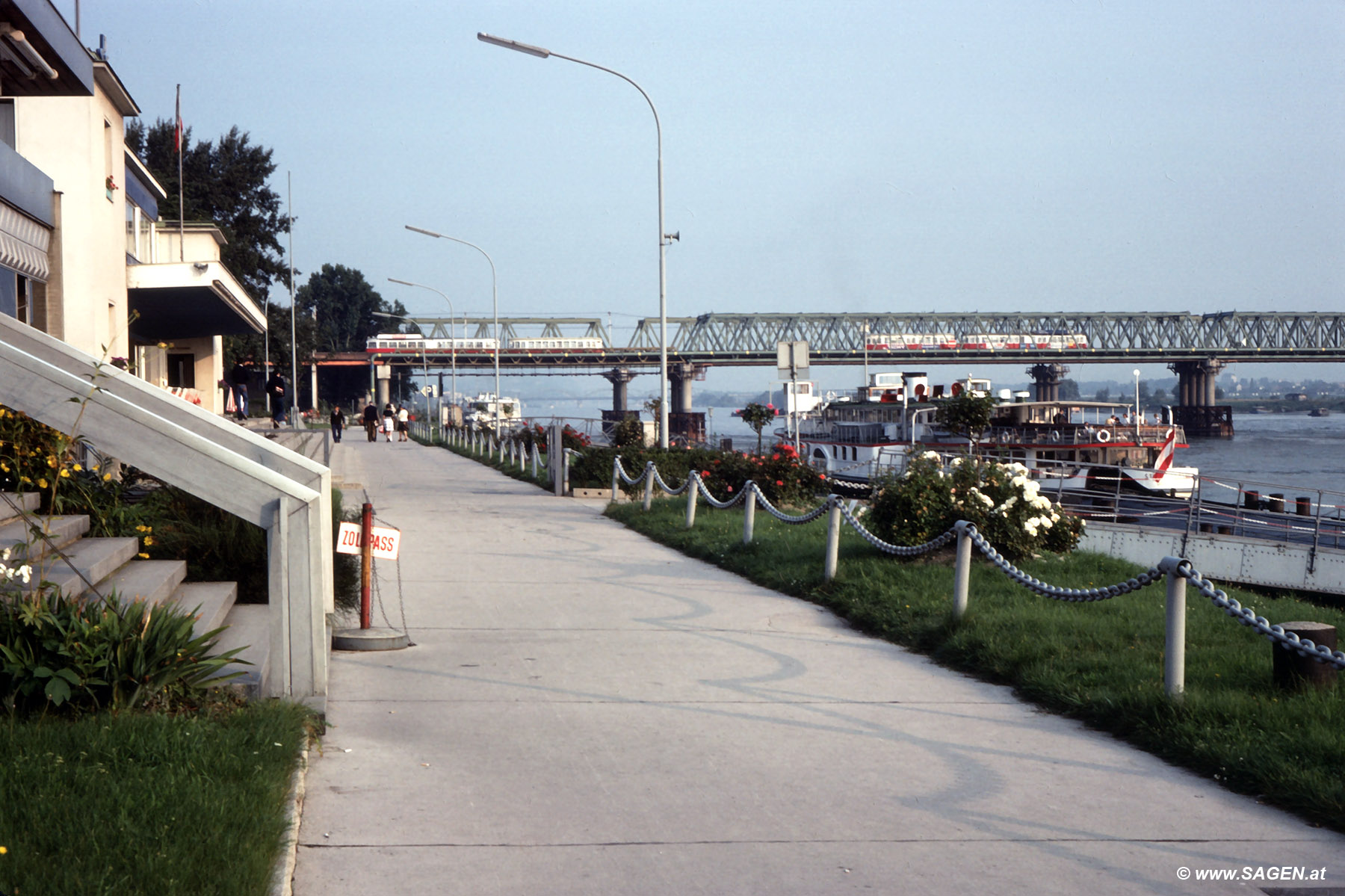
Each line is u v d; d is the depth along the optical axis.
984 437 38.72
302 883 4.38
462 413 73.00
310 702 6.39
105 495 9.53
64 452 6.57
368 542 9.30
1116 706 6.94
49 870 3.90
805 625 10.30
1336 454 92.31
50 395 6.38
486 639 9.40
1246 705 6.67
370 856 4.66
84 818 4.30
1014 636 8.77
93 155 20.28
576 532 17.64
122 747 5.12
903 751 6.42
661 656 8.86
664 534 16.56
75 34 14.47
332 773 5.75
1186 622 9.57
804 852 4.84
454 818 5.16
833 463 45.50
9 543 7.28
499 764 5.99
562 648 9.10
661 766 6.04
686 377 143.00
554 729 6.71
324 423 82.50
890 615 10.07
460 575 12.89
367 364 124.69
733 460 21.83
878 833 5.09
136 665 5.77
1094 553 14.14
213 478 6.41
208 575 9.23
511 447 35.28
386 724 6.71
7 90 15.19
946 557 12.74
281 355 87.88
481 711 7.08
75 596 6.60
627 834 5.01
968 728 6.95
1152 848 4.97
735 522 17.11
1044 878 4.61
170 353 38.94
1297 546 22.78
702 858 4.75
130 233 29.48
